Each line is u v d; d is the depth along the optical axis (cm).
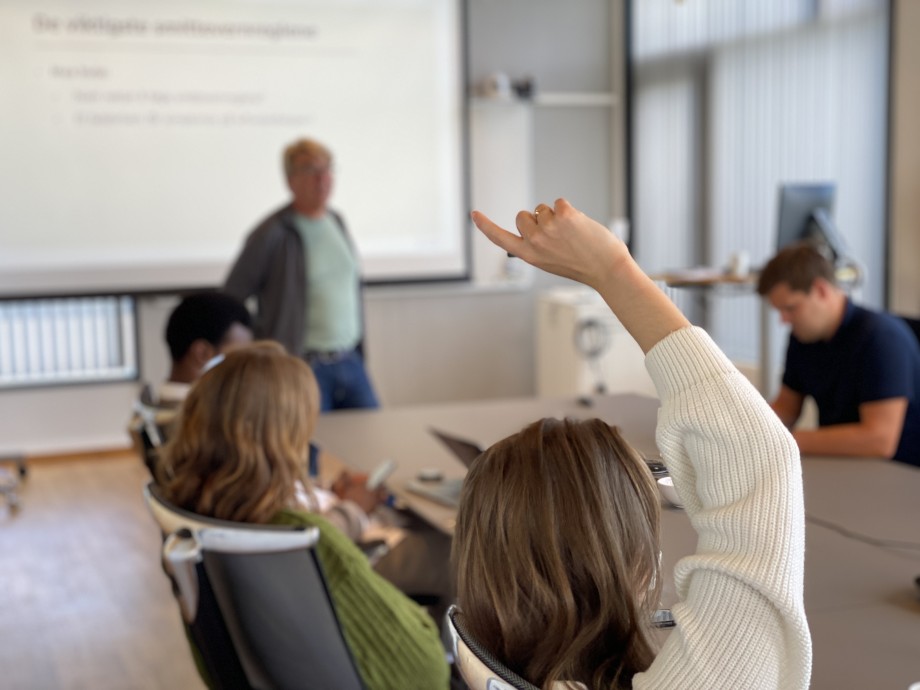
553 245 86
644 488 85
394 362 654
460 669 88
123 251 583
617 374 603
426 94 633
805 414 461
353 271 439
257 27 597
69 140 568
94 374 602
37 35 557
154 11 577
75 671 311
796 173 562
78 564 411
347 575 161
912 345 264
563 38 677
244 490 162
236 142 599
